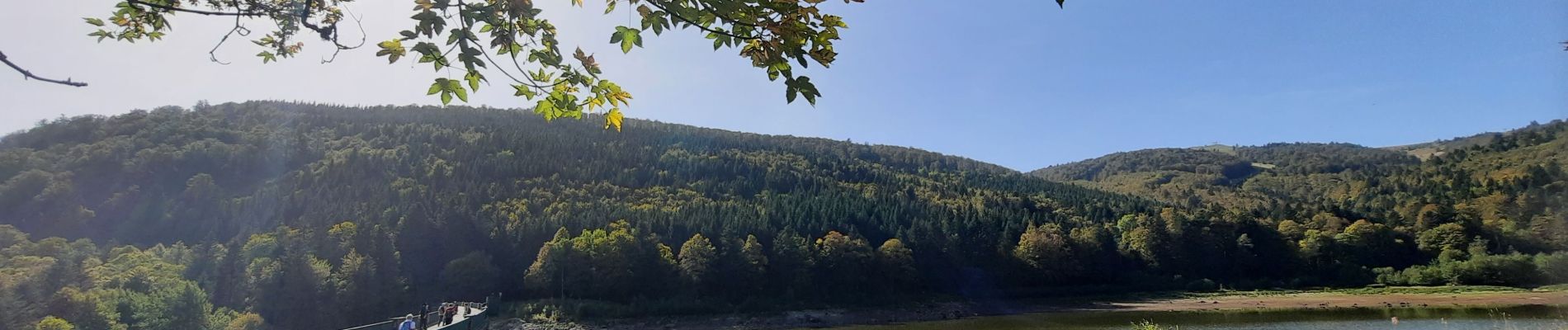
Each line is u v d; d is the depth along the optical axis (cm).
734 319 7050
